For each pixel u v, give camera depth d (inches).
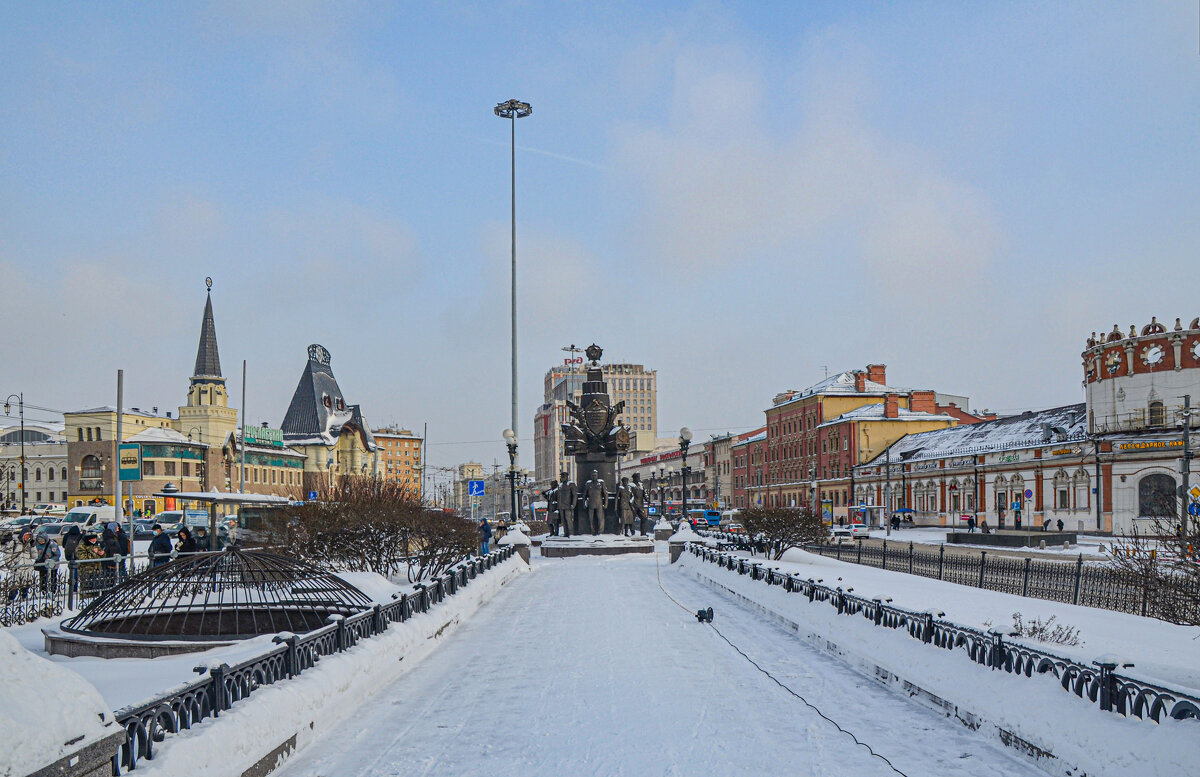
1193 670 396.5
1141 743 220.7
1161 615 431.5
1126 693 240.5
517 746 298.0
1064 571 824.3
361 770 273.4
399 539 858.8
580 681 407.8
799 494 3599.9
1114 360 1942.7
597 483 1460.4
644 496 1515.7
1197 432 1727.4
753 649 494.9
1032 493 1998.0
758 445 4119.1
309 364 5260.8
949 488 2539.4
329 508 848.3
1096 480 1920.5
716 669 432.5
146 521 1721.2
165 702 219.6
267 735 262.8
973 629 331.0
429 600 552.4
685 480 1454.2
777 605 616.1
